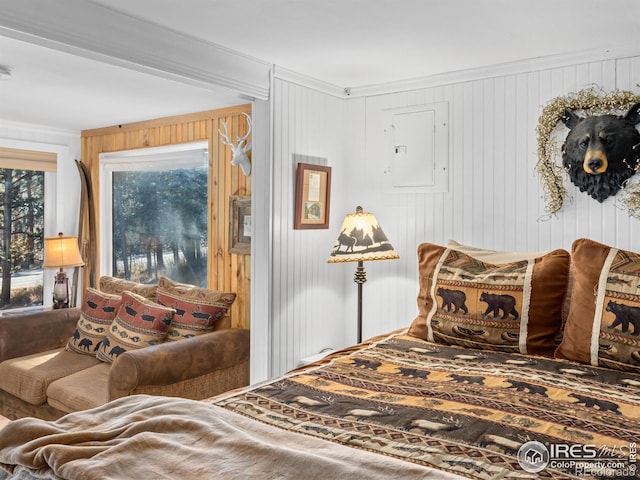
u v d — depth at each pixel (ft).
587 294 7.48
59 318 13.71
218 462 4.23
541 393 6.03
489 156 10.57
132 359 9.34
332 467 4.04
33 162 15.49
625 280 7.20
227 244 13.07
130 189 15.65
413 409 5.52
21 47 8.67
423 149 11.36
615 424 5.13
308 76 11.17
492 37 8.84
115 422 5.28
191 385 10.44
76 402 10.27
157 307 11.96
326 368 7.12
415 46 9.26
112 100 12.31
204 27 8.31
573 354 7.40
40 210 15.89
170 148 14.26
